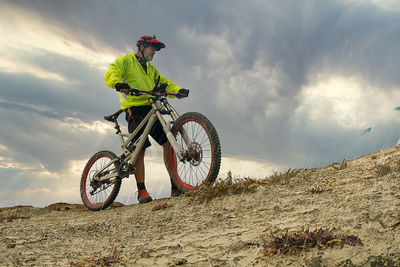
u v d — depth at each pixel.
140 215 3.87
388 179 3.07
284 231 2.06
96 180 5.74
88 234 3.08
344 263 1.47
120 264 1.97
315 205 2.63
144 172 5.28
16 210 6.04
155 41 5.18
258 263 1.66
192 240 2.30
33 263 2.14
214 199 3.94
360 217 2.02
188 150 4.50
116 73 4.93
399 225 1.75
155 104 5.00
